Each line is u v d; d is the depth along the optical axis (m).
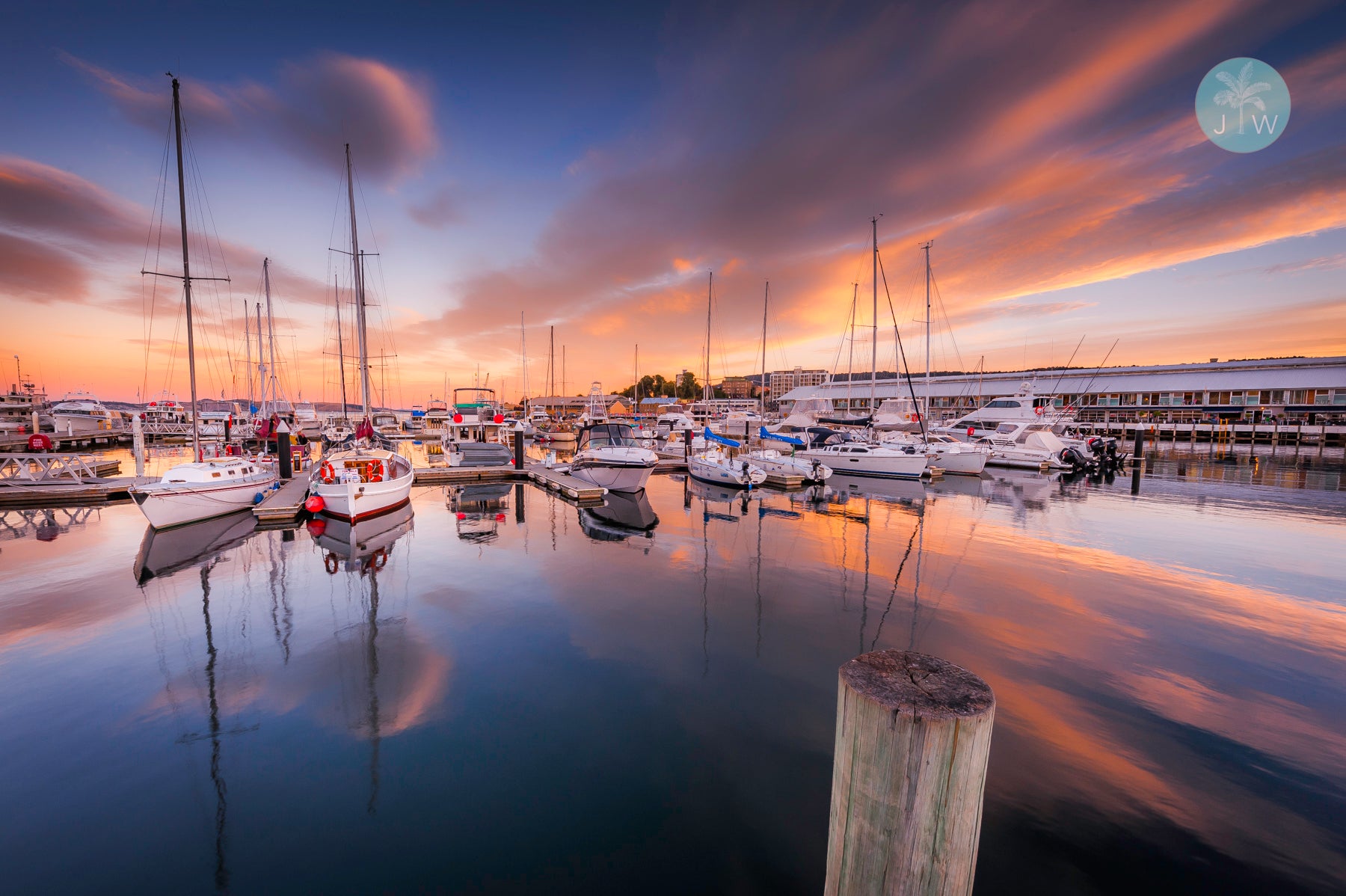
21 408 40.03
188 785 4.37
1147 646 7.09
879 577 10.02
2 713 5.39
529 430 45.66
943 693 1.97
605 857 3.67
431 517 15.45
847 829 2.09
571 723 5.31
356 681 6.13
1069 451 28.16
